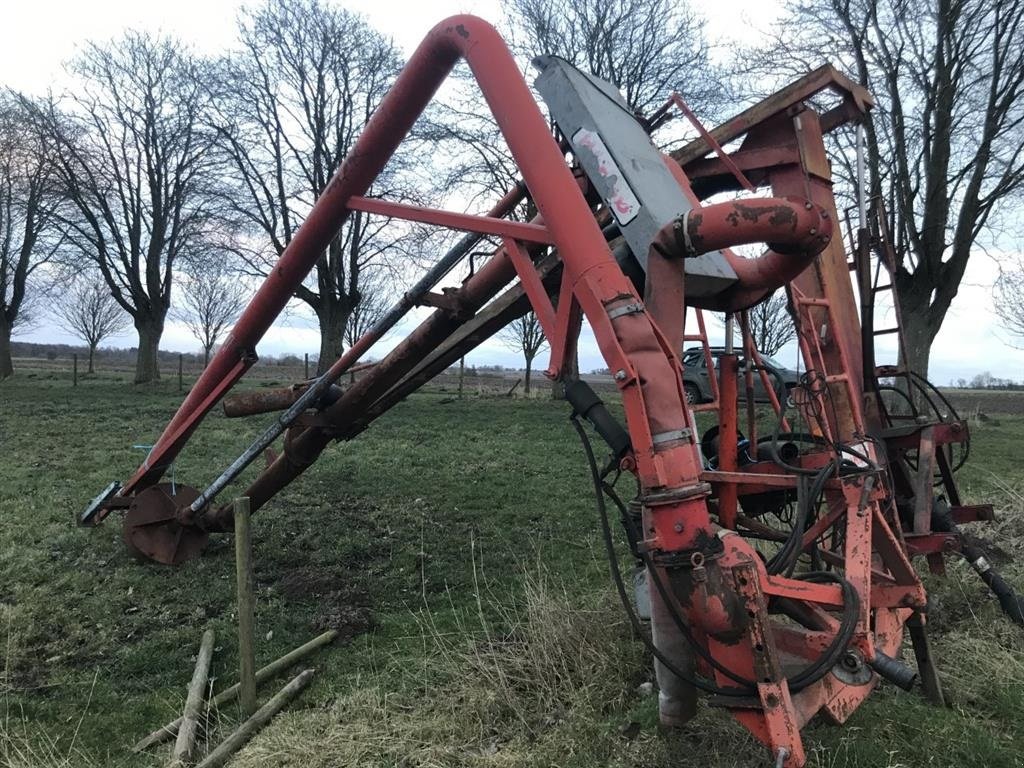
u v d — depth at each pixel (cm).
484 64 307
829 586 271
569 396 298
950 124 1402
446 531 714
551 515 772
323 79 2445
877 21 1393
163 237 2589
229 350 511
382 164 383
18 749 347
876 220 537
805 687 265
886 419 503
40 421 1403
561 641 407
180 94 2497
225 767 331
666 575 262
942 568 515
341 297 2448
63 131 2528
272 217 2523
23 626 476
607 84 379
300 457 562
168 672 429
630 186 326
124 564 594
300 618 500
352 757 333
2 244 2781
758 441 484
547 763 326
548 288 400
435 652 438
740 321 399
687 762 319
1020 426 1628
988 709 362
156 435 1249
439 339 454
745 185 430
